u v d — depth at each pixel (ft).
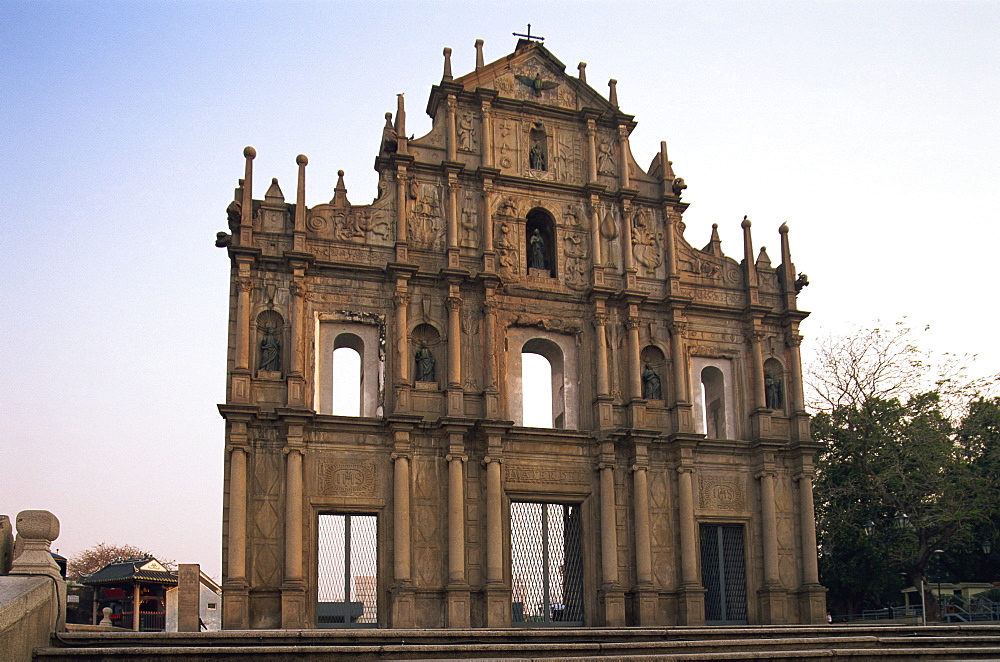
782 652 79.97
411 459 139.85
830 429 205.36
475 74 161.48
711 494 153.69
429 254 151.23
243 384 135.95
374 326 148.05
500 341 150.00
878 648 87.15
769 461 155.74
